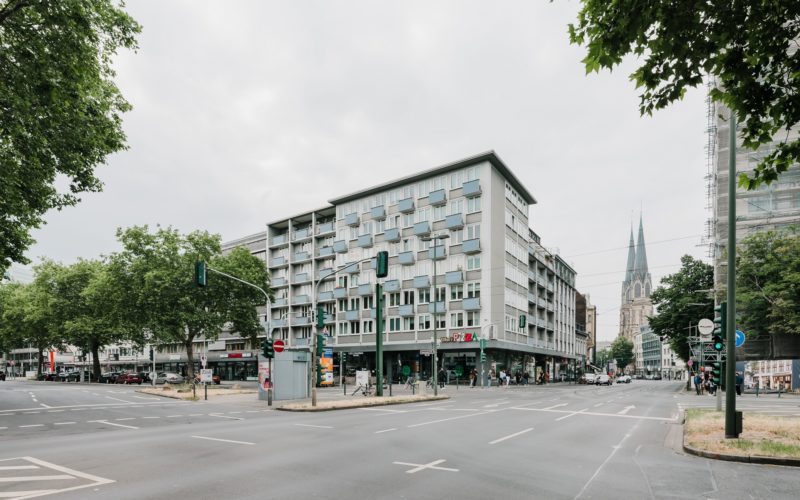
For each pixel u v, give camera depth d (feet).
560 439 42.78
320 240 223.92
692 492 24.86
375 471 29.09
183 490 24.57
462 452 35.73
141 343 173.37
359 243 197.98
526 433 46.55
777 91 21.70
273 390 94.99
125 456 33.99
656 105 22.31
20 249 70.59
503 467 30.45
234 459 32.81
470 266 169.17
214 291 158.51
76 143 59.47
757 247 129.49
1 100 51.47
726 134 152.05
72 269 208.13
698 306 170.09
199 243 160.66
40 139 55.88
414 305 180.55
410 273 183.73
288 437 43.57
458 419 59.36
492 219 167.84
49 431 50.03
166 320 150.82
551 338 245.65
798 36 20.58
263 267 175.32
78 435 46.39
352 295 201.05
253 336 170.40
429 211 181.78
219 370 259.39
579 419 59.82
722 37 20.52
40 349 254.68
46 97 51.72
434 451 36.09
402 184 189.88
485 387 155.22
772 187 142.10
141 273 153.28
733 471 29.86
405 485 25.76
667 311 178.09
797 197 139.74
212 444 39.47
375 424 53.93
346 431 47.85
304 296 223.10
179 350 289.12
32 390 141.18
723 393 120.47
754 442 36.88
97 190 66.74
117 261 155.33
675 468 30.63
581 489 25.23
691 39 20.59
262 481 26.50
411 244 185.06
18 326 228.84
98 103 62.64
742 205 145.48
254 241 259.60
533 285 215.92
